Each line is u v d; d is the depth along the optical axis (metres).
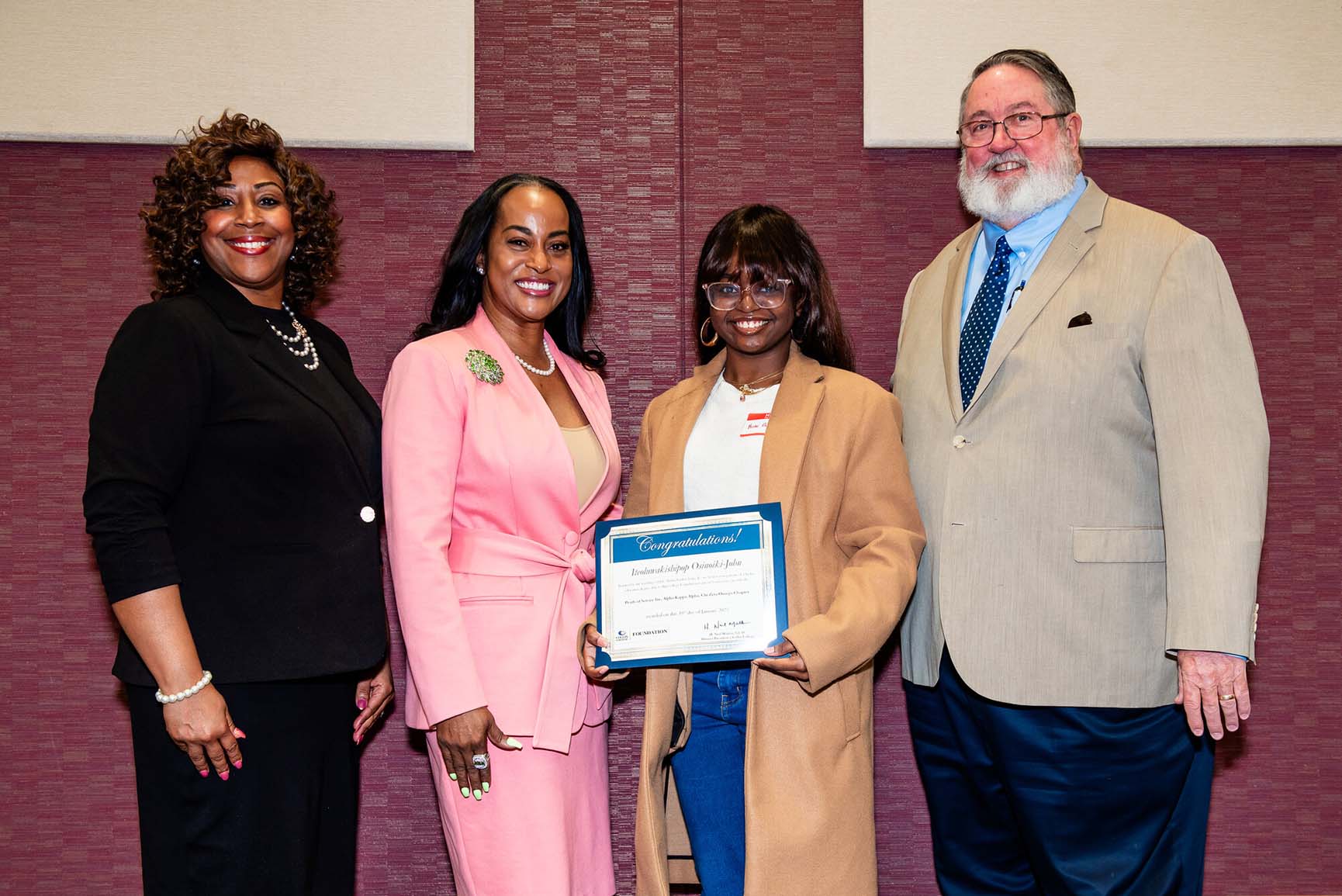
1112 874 1.98
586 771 2.04
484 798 1.91
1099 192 2.11
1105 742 1.98
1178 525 1.86
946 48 2.65
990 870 2.23
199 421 1.76
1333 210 2.70
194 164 1.86
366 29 2.61
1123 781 1.99
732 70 2.71
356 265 2.67
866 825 1.94
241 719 1.75
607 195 2.70
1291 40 2.65
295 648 1.77
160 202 1.88
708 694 2.00
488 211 2.11
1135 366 1.96
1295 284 2.71
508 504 1.96
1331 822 2.70
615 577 1.92
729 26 2.70
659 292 2.71
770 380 2.08
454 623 1.84
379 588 1.92
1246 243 2.71
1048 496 1.97
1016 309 2.03
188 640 1.70
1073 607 1.96
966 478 2.02
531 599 1.93
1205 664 1.84
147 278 2.65
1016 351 2.01
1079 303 1.99
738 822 1.99
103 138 2.60
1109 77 2.65
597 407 2.20
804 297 2.07
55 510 2.62
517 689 1.89
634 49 2.70
